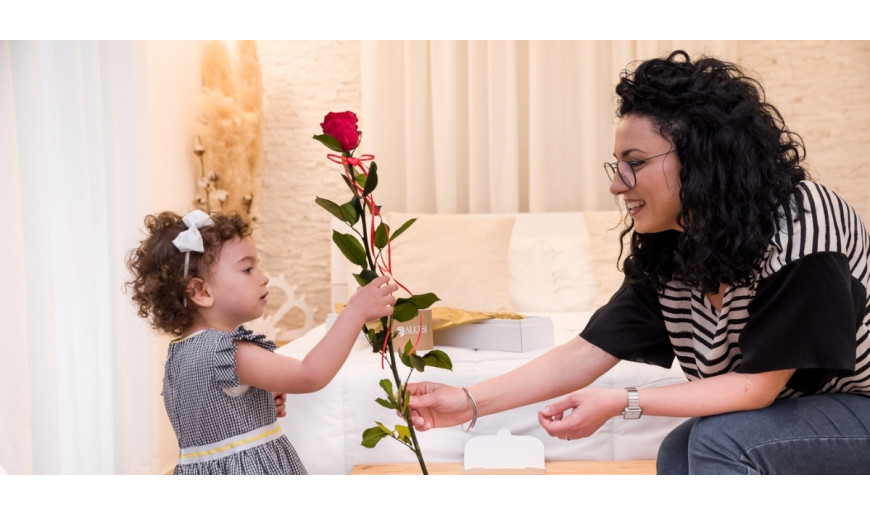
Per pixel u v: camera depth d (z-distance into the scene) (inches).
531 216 163.6
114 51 108.6
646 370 88.4
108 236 103.8
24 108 85.4
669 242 56.1
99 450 97.0
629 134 50.6
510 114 177.0
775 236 48.5
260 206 194.4
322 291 198.8
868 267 51.0
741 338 50.0
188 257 62.3
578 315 137.6
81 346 95.8
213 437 59.1
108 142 105.3
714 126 48.2
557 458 88.6
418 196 183.6
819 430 49.3
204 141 163.0
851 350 47.3
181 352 60.3
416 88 182.2
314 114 195.5
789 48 181.3
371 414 89.0
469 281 142.3
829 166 182.9
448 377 89.0
